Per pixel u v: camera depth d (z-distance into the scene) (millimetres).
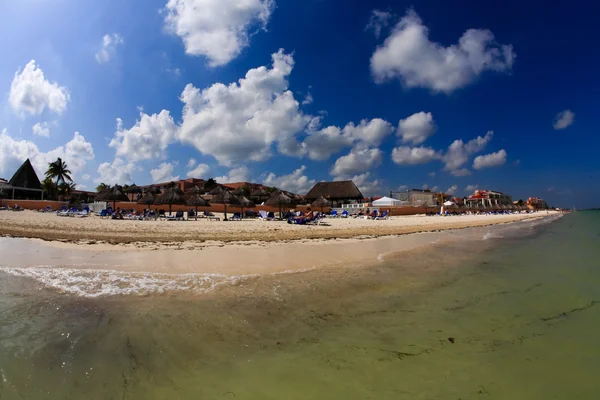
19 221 18000
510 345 3262
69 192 55531
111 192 30922
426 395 2361
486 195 89125
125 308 3961
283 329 3568
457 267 7617
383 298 4863
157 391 2348
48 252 7602
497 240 14891
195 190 39938
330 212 39344
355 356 2967
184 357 2865
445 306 4512
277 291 4961
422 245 12000
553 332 3621
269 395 2336
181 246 9125
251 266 6723
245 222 22969
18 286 4789
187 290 4816
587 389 2488
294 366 2762
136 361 2746
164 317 3705
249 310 4082
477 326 3771
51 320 3523
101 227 15156
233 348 3076
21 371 2506
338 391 2400
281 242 11000
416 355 3006
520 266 7895
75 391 2303
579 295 5180
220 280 5457
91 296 4398
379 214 35281
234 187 75812
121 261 6719
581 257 9516
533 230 22828
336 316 4031
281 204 26859
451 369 2760
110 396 2268
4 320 3484
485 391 2432
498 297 5020
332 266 7172
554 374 2703
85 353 2824
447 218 37875
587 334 3570
